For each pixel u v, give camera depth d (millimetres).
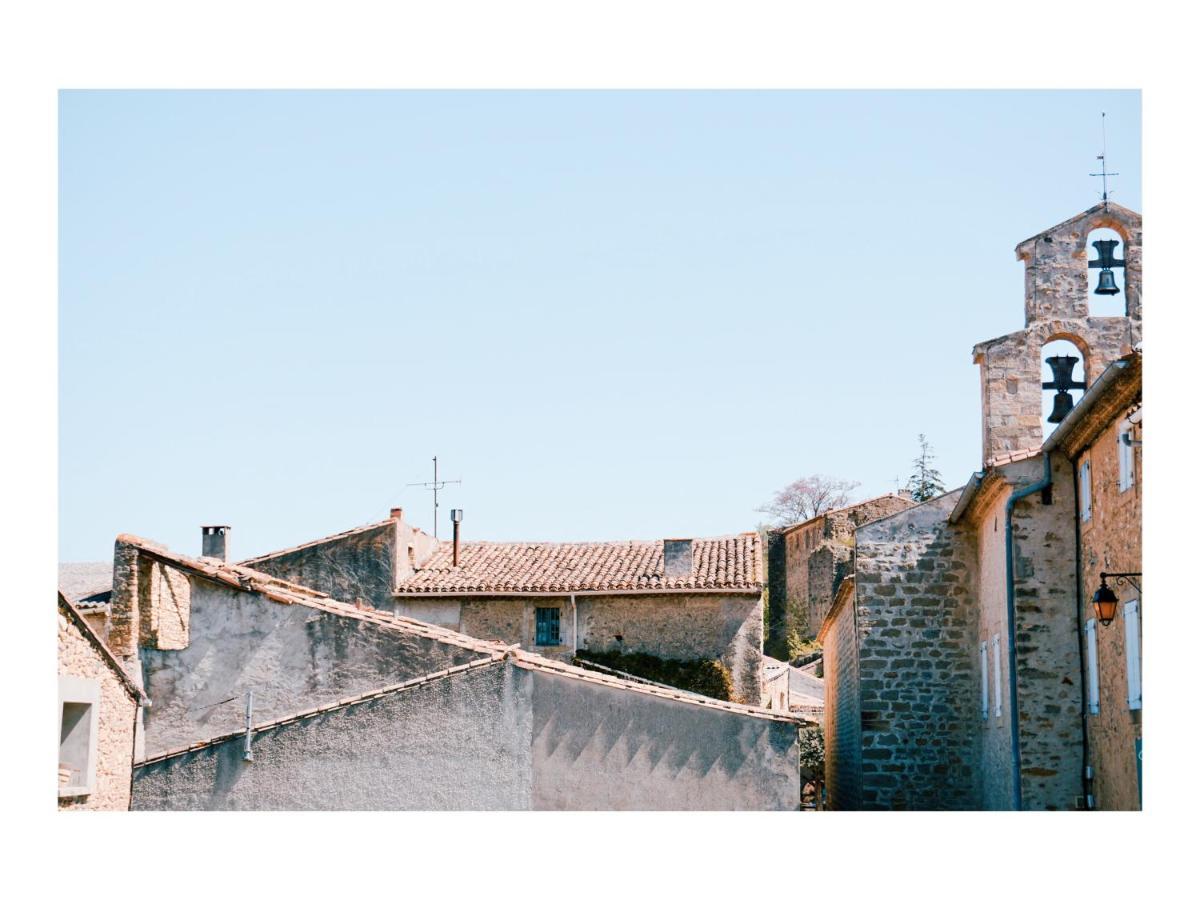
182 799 17484
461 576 32750
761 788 17688
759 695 30906
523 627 31750
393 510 32781
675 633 31359
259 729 17656
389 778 17422
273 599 21125
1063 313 25000
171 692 20922
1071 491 21828
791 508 84625
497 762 17516
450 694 17703
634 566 32781
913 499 71812
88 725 17531
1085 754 20984
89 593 29328
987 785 24188
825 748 35312
